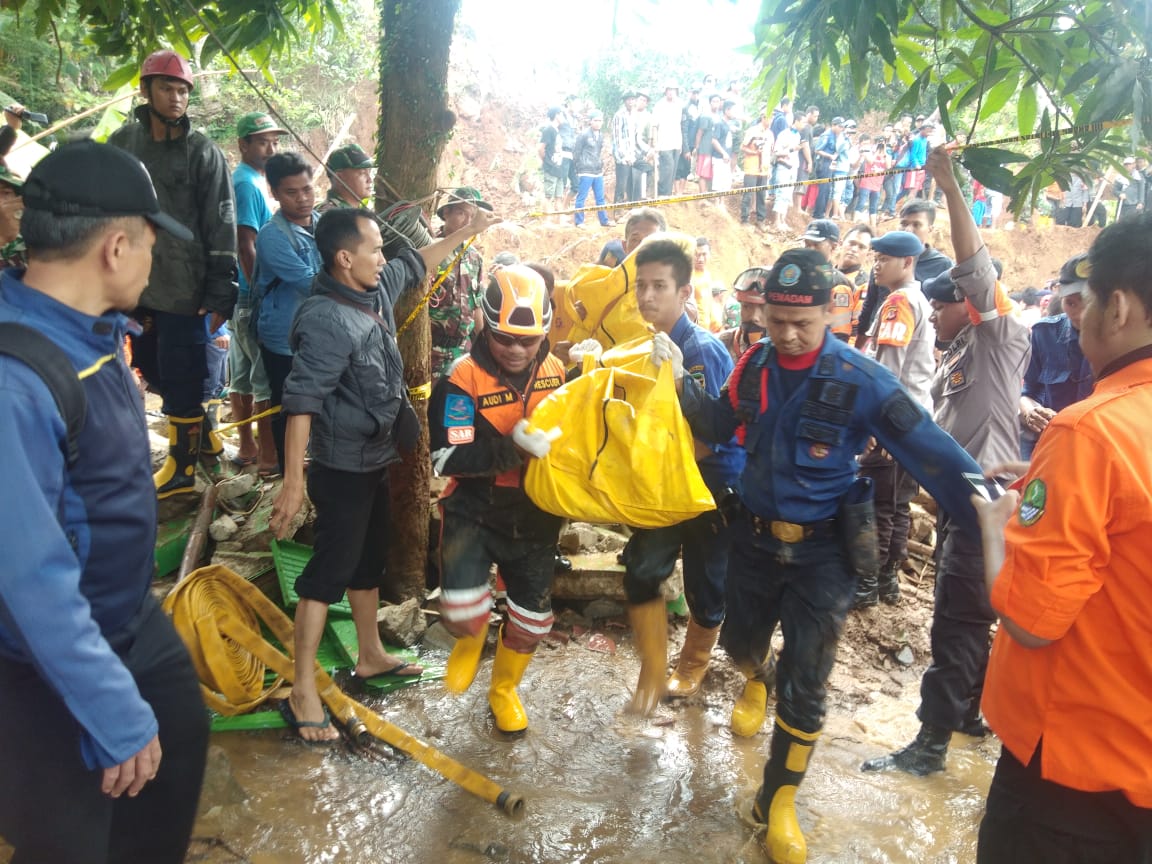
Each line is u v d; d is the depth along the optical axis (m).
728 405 3.07
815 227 5.66
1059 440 1.79
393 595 4.49
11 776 1.86
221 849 2.80
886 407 2.75
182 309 4.42
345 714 3.45
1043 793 1.92
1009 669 1.98
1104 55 2.63
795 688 2.90
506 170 20.19
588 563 4.53
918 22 3.41
